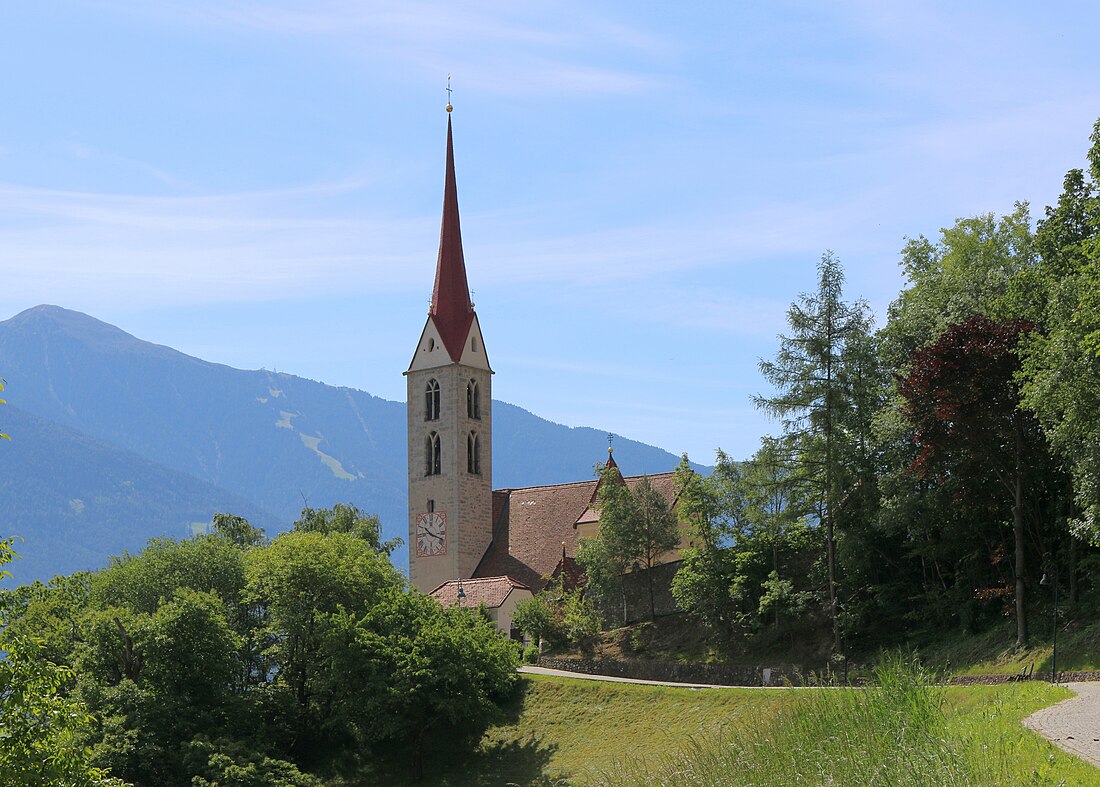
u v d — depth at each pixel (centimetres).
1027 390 5741
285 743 8369
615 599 9831
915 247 9869
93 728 7112
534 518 11569
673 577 9700
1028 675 5866
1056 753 2641
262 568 8950
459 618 8706
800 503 8262
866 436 8231
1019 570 6644
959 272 8425
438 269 12069
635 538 9650
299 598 8806
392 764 8156
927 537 7656
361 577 9038
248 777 7006
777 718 3569
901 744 2691
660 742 6962
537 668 9369
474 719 8038
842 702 3409
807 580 8681
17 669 3316
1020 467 6706
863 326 8194
